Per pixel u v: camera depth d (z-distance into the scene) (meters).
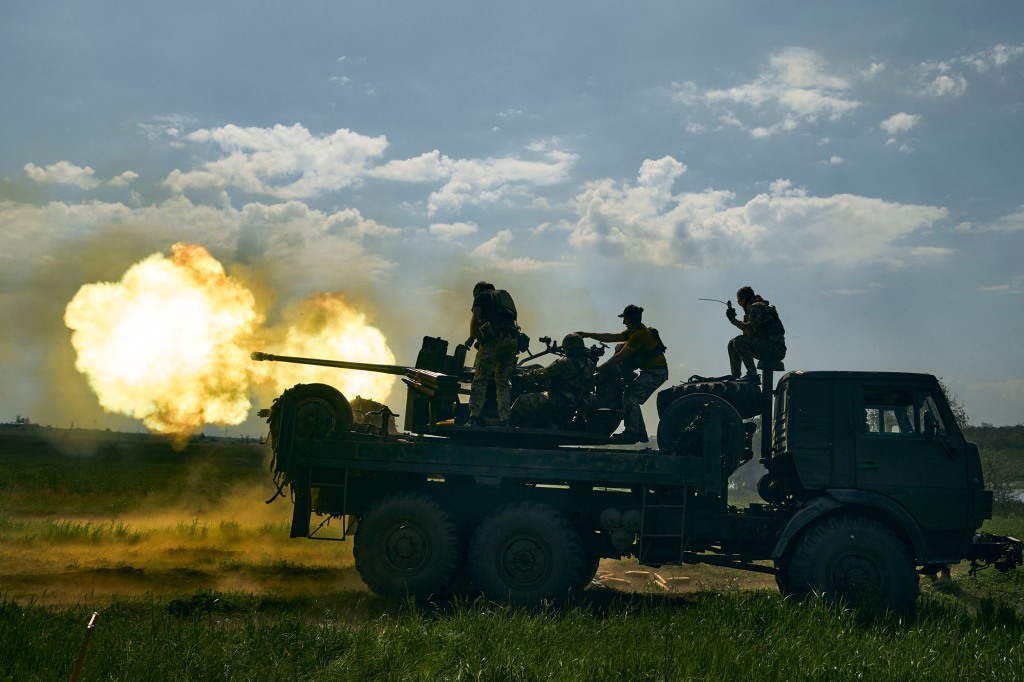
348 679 6.18
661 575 13.00
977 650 7.40
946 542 9.98
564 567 9.75
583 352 11.02
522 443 10.98
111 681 5.84
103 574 10.84
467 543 10.25
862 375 10.16
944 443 9.93
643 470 10.05
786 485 10.75
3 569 11.01
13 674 5.81
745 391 10.89
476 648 6.79
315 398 10.48
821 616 8.32
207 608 8.97
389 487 10.60
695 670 6.56
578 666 6.52
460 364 11.62
